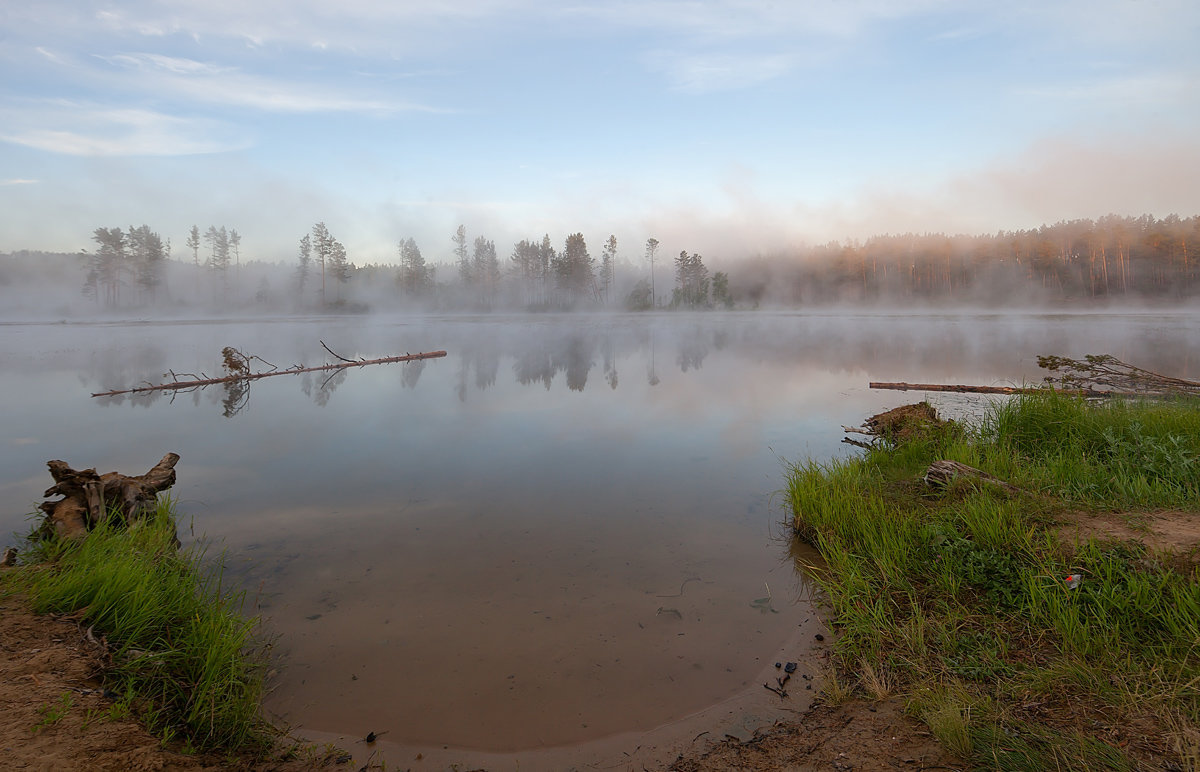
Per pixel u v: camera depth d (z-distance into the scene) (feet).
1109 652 10.96
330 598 15.61
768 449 30.86
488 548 18.85
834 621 14.10
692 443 32.37
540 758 9.97
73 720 9.11
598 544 19.11
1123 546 13.29
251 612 14.88
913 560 15.83
